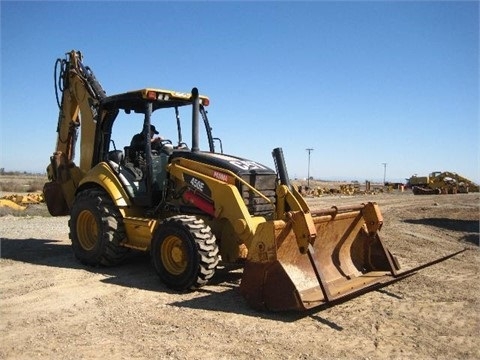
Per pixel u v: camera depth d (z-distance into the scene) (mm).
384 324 5207
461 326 5188
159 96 7672
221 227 6824
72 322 5211
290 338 4754
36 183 48531
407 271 6496
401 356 4363
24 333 4883
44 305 5828
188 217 6523
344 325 5148
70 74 9406
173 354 4355
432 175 46250
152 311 5586
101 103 8367
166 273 6539
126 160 8117
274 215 6801
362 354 4395
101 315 5449
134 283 6902
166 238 6547
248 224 6293
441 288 6738
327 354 4383
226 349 4473
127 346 4539
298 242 5379
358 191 50156
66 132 9789
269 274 5414
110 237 7582
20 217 16094
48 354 4359
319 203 26391
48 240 10734
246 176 6789
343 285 5914
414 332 4984
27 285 6754
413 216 18000
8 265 8078
